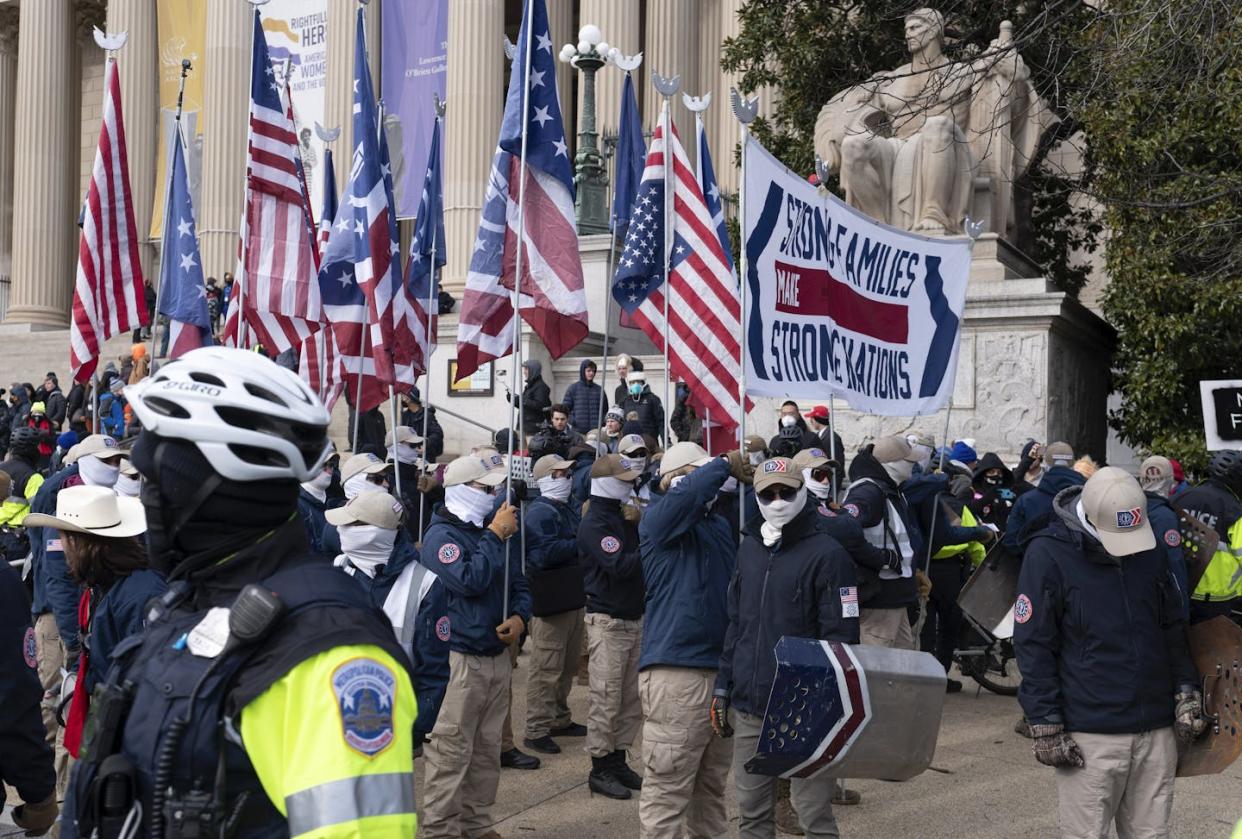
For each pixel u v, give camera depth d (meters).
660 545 5.50
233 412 2.10
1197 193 14.08
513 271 7.52
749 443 7.91
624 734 7.30
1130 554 4.64
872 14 18.11
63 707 4.42
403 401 16.09
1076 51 15.10
